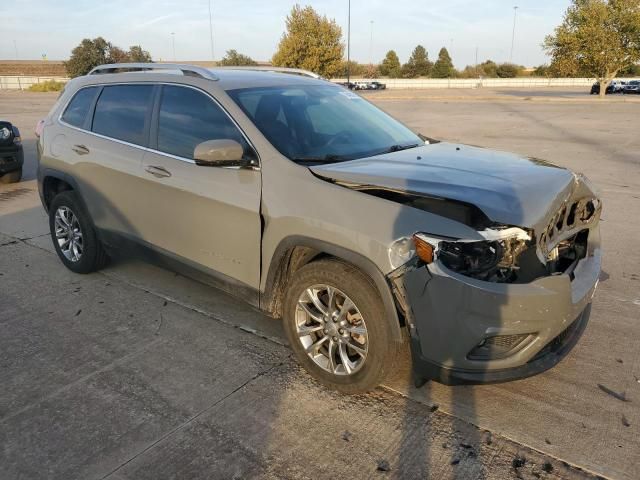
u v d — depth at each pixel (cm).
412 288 280
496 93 4669
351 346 317
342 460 277
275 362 367
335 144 375
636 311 436
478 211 271
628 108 2706
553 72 3909
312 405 321
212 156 336
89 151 464
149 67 450
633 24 3428
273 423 305
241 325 419
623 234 632
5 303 462
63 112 510
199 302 459
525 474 266
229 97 377
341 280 306
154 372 357
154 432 299
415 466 272
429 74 9362
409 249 280
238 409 318
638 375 348
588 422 303
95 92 481
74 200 494
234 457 279
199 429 301
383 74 9562
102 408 320
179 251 405
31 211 772
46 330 415
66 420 310
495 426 301
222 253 373
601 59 3562
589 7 3581
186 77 410
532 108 2764
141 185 419
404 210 286
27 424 307
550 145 1364
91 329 416
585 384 339
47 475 269
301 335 339
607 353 375
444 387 337
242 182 350
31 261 562
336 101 434
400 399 325
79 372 358
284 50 4756
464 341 274
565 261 336
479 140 1478
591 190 360
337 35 4784
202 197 371
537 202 291
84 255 503
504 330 271
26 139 1523
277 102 392
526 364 287
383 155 367
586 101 3328
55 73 7981
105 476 268
